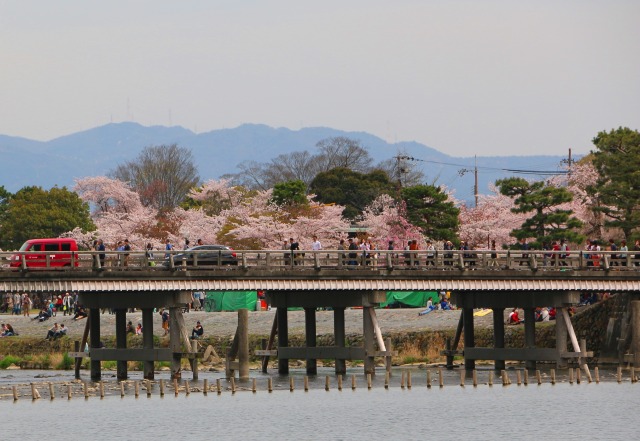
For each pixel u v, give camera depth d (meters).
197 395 97.81
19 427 84.81
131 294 99.81
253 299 144.62
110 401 95.56
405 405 94.56
